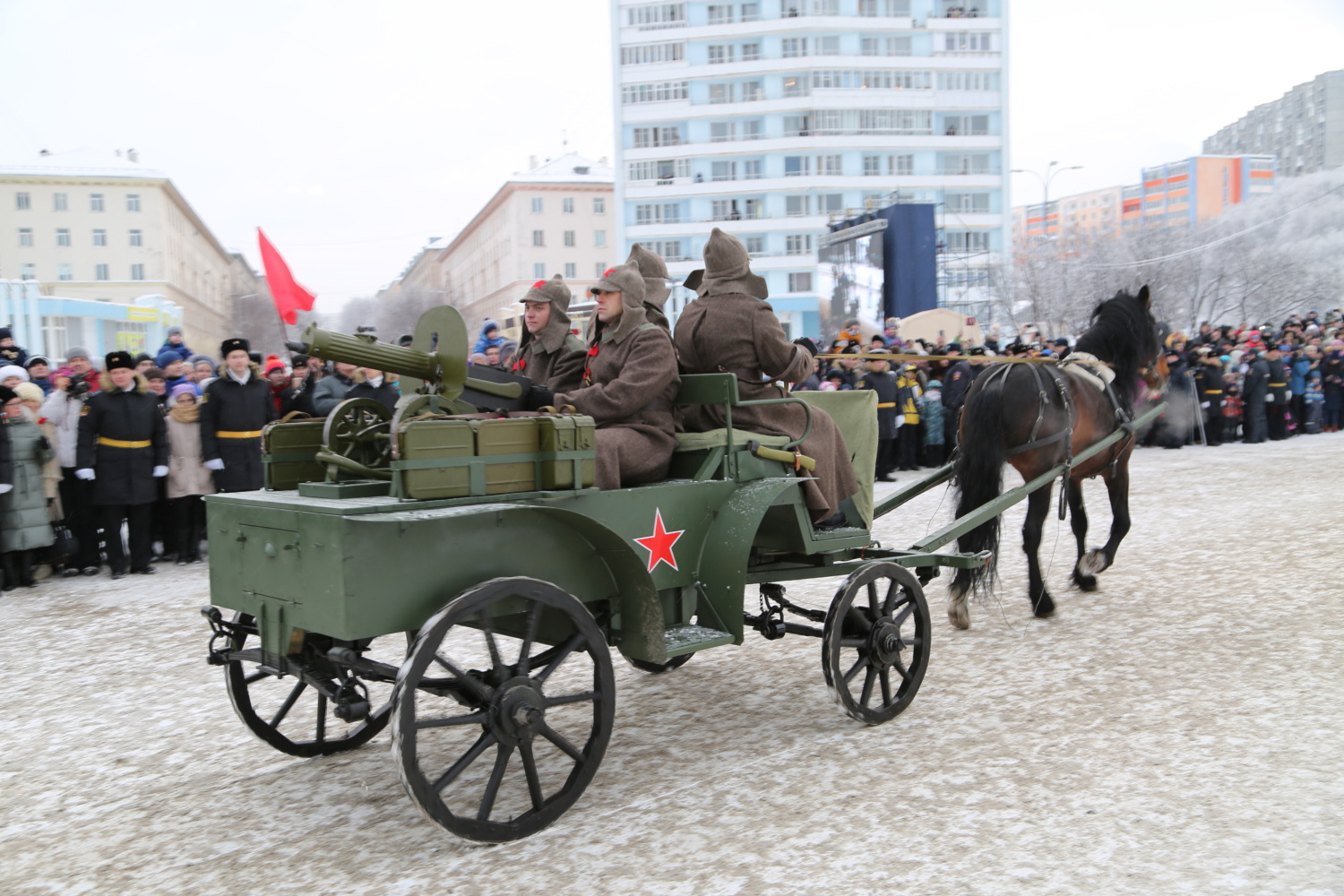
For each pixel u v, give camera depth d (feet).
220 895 9.62
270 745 13.70
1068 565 24.63
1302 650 16.35
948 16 173.27
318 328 10.97
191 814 11.65
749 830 10.57
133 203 188.14
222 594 11.82
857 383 42.73
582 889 9.43
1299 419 60.44
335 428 11.50
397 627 9.98
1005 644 17.83
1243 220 139.74
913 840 10.19
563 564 11.37
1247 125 318.24
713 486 13.00
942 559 15.38
